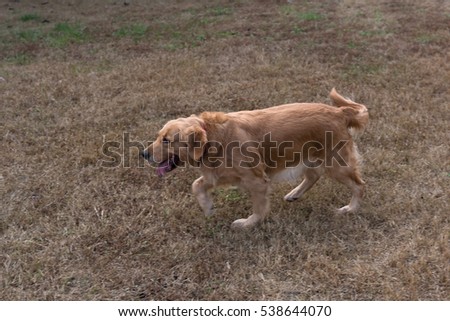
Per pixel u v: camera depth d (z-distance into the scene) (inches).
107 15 455.2
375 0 466.0
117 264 142.6
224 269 139.7
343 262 139.9
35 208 168.6
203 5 483.8
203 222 160.9
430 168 185.3
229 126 148.6
